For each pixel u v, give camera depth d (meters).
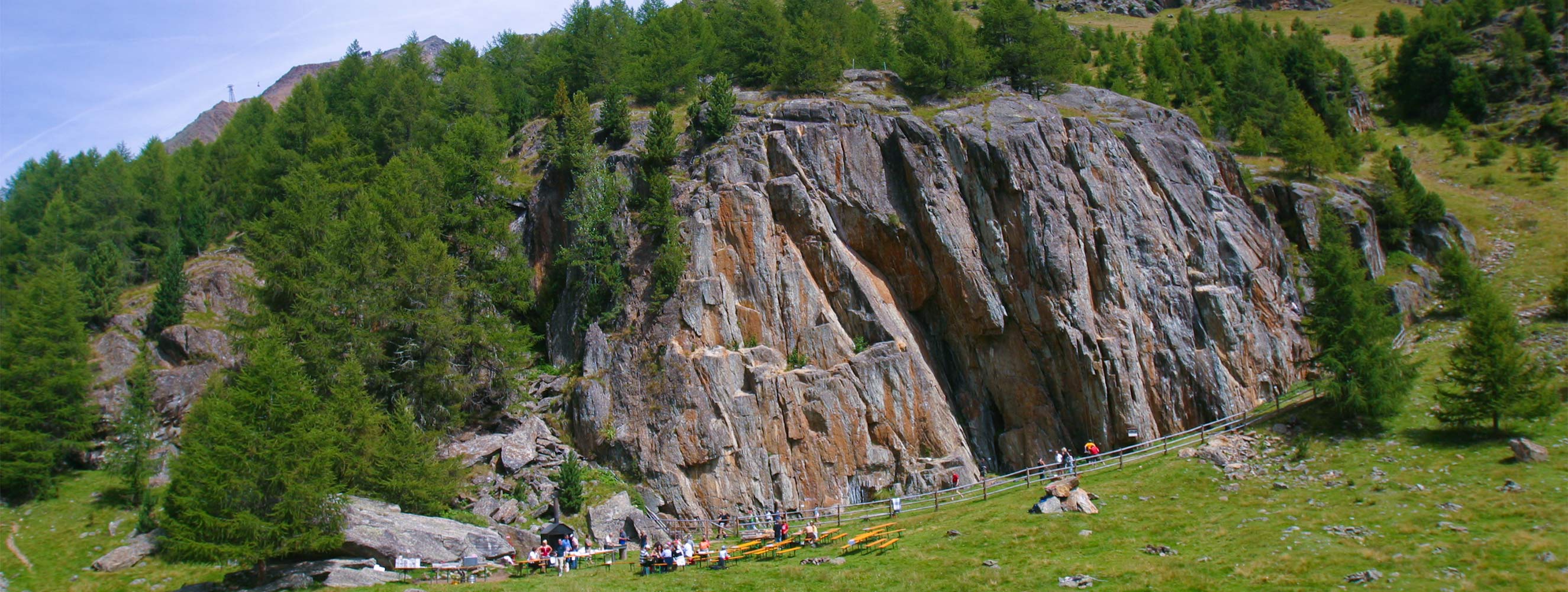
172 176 80.69
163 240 72.19
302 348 47.03
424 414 48.94
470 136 61.75
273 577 36.38
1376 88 110.75
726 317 53.44
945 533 39.41
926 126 58.72
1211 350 54.97
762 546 40.44
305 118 77.00
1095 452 50.59
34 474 49.09
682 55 71.44
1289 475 42.59
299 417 38.94
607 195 57.09
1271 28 146.12
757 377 51.47
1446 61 101.62
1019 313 55.50
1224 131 78.19
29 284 57.38
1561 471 37.28
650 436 50.22
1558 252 66.25
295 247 53.28
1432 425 45.16
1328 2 161.38
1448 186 82.81
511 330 52.62
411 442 43.31
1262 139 74.88
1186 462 46.53
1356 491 39.09
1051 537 37.00
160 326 58.47
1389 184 70.75
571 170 59.28
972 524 40.72
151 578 40.75
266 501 37.03
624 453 50.19
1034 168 56.84
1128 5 170.25
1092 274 55.59
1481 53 106.06
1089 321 54.31
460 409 50.69
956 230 56.19
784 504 49.41
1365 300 48.34
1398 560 30.23
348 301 48.97
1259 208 63.69
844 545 39.53
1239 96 83.06
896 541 39.09
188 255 70.38
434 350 49.66
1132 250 56.50
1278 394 55.88
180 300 59.66
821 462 50.62
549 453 49.66
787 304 54.31
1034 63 67.12
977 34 70.88
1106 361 53.44
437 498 43.06
